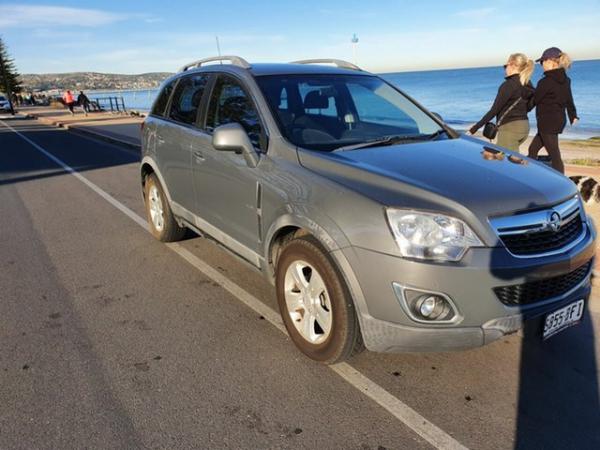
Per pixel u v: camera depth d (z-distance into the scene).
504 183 2.82
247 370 3.11
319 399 2.83
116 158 12.49
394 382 2.99
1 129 23.95
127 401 2.82
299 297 3.19
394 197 2.64
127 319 3.80
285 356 3.26
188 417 2.69
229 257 5.07
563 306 2.79
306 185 2.99
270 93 3.67
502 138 6.66
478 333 2.55
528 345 3.38
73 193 8.35
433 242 2.50
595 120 31.14
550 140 6.82
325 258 2.84
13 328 3.68
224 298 4.14
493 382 2.99
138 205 7.44
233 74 4.00
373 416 2.70
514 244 2.59
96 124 22.78
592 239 3.01
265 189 3.30
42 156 13.20
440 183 2.73
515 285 2.56
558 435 2.55
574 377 3.03
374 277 2.60
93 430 2.59
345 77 4.21
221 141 3.32
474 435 2.56
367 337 2.72
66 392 2.91
